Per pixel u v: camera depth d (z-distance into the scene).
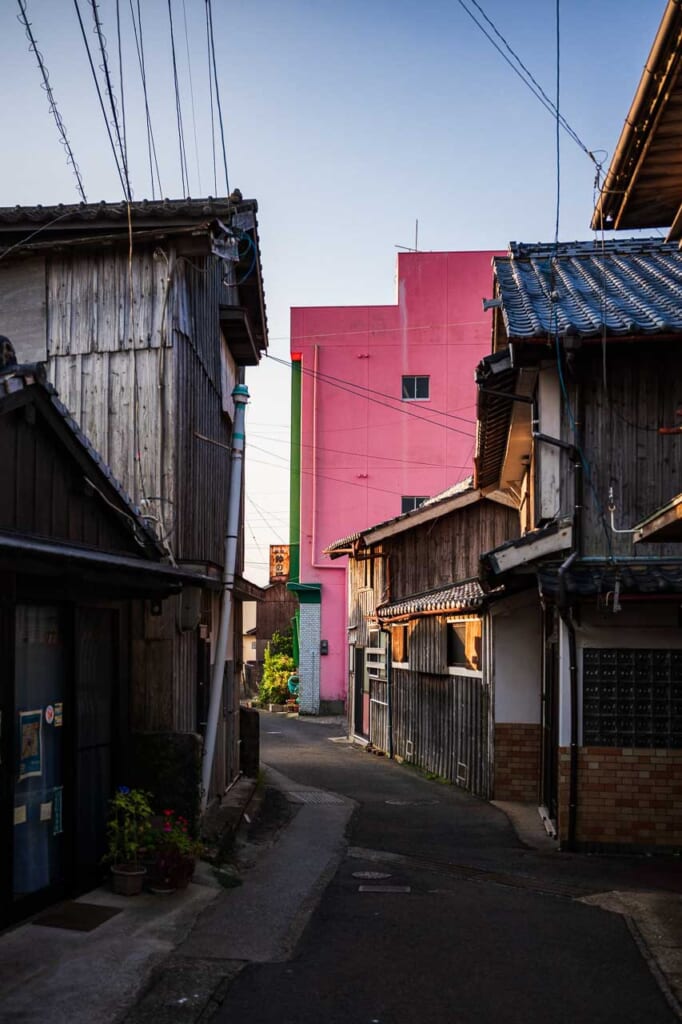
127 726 8.37
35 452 6.71
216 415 11.98
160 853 7.45
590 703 10.26
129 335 9.35
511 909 7.49
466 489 19.47
